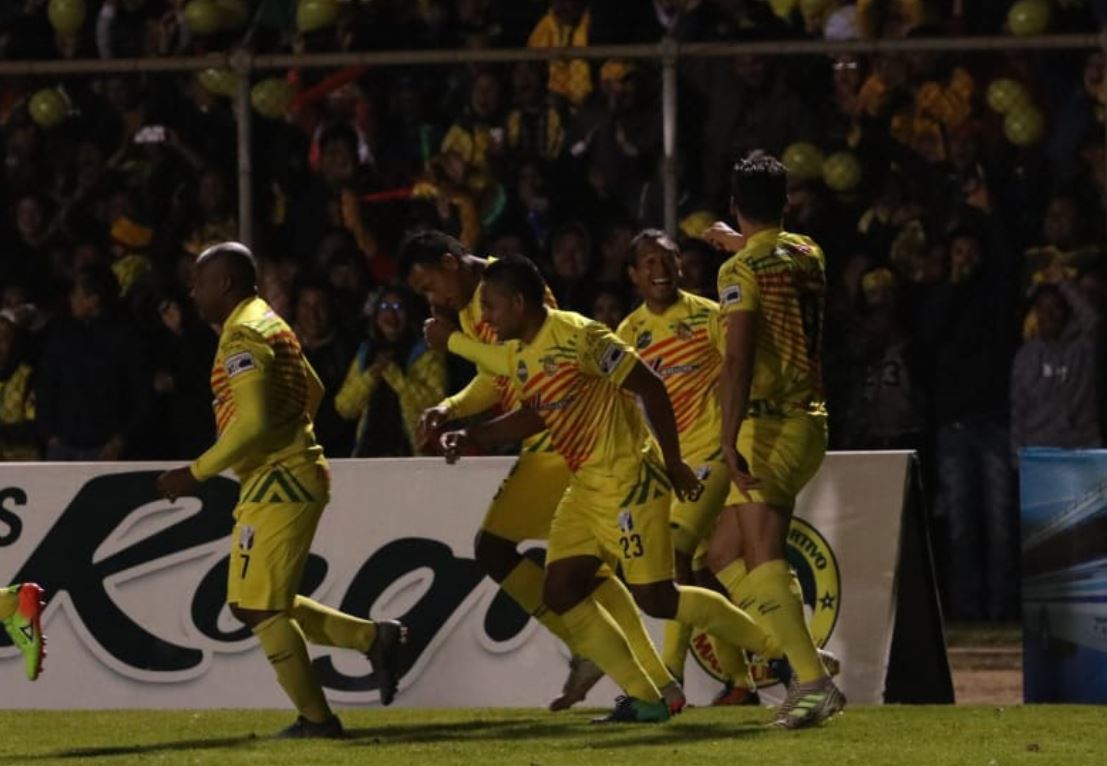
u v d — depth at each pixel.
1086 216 40.53
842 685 30.16
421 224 41.62
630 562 25.17
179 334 41.16
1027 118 41.50
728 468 24.47
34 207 44.66
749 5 43.81
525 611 29.69
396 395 38.53
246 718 28.92
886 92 41.91
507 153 42.41
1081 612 29.69
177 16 45.41
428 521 30.77
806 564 30.53
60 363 40.56
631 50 36.94
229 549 30.83
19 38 47.81
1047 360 39.72
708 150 41.88
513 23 45.12
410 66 44.16
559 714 28.66
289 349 24.98
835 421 40.75
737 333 24.02
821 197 41.34
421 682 30.55
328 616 26.67
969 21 43.06
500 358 25.47
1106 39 35.69
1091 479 29.67
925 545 30.55
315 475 25.22
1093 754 22.58
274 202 43.41
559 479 27.17
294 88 44.09
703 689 30.23
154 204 44.16
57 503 31.25
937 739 24.03
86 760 23.39
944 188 41.62
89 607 31.09
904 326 40.59
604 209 41.84
